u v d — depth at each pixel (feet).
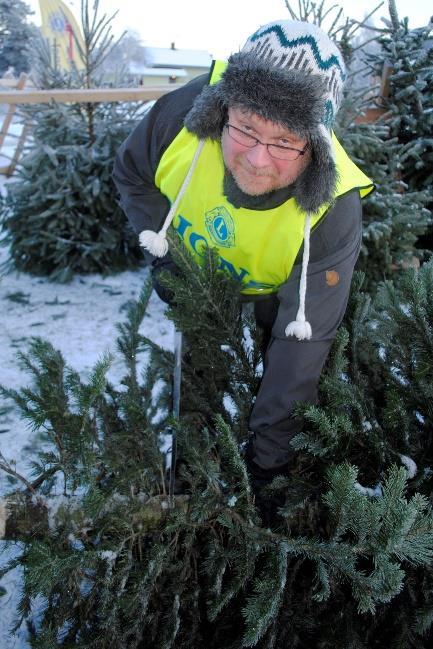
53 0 21.50
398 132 15.90
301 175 4.86
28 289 14.61
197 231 5.98
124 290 14.83
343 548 4.21
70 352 11.84
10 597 6.28
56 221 14.64
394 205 13.06
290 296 5.36
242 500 4.92
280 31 4.59
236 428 5.83
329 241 5.16
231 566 4.89
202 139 5.36
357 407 4.98
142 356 11.43
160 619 4.98
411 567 4.75
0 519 4.82
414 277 5.21
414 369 5.44
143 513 4.99
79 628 4.77
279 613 4.75
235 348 5.96
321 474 5.37
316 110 4.38
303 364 5.19
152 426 5.66
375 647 4.90
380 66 16.31
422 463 5.20
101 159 14.79
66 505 4.85
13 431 9.17
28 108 14.98
